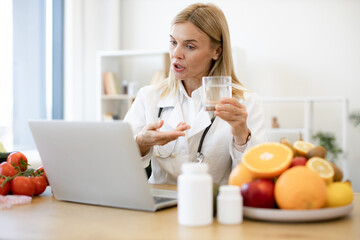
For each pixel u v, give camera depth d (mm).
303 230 801
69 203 1115
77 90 4434
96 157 1000
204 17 1508
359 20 3869
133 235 786
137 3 4711
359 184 3869
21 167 1281
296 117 4062
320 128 3990
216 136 1560
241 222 855
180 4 4531
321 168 918
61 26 4352
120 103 4555
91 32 4543
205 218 836
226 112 1198
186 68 1530
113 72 4539
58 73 4344
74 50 4363
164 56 4168
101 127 956
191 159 1602
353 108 3891
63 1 4355
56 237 785
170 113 1655
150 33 4664
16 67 3816
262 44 4152
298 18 4039
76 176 1070
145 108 1710
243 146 1315
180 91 1653
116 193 1013
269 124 4133
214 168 1582
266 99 3764
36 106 4062
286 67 4078
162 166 1604
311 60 4004
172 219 904
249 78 4195
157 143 1268
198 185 834
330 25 3947
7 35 3695
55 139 1060
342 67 3918
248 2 4191
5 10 3678
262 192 870
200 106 1623
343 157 3576
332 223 854
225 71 1634
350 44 3896
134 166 949
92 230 827
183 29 1492
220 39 1581
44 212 1003
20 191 1165
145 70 4664
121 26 4789
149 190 958
